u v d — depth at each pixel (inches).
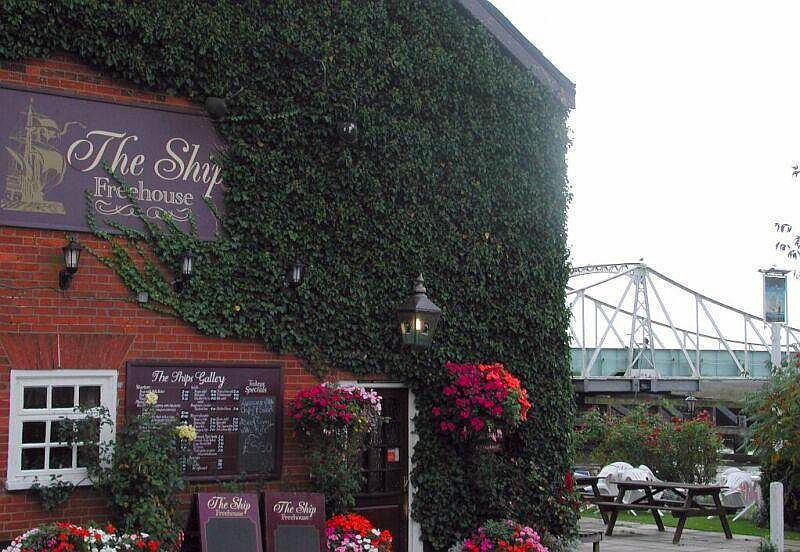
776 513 477.4
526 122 469.7
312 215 403.2
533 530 434.3
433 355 427.8
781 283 1048.8
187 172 381.7
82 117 363.9
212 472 376.8
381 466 419.2
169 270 374.9
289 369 398.6
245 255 388.8
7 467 339.3
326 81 408.8
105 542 321.1
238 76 392.2
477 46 457.1
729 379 1770.4
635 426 866.8
